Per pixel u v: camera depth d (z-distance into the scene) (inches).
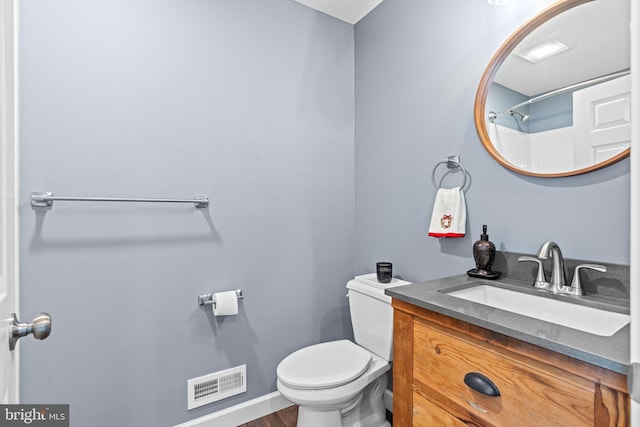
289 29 74.9
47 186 50.4
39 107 49.8
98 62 54.2
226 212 66.5
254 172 69.9
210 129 64.7
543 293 41.7
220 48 65.9
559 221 44.3
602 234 40.2
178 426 60.7
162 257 59.8
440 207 58.0
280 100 73.5
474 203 55.4
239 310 68.0
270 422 67.7
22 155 48.7
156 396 58.9
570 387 26.0
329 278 80.7
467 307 35.3
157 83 59.4
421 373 39.1
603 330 35.6
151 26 58.9
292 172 75.1
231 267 67.1
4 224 29.1
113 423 55.1
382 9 75.5
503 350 30.5
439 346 36.9
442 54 61.1
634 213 16.2
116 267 55.7
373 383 63.6
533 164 47.1
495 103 51.6
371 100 78.8
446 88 60.2
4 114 29.5
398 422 42.1
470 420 33.2
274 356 72.3
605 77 40.5
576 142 42.8
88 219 53.6
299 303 76.0
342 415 58.8
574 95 43.1
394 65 72.1
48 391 50.3
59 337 51.2
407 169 68.8
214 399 64.6
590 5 42.0
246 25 69.1
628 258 38.0
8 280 30.3
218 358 65.4
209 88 64.6
